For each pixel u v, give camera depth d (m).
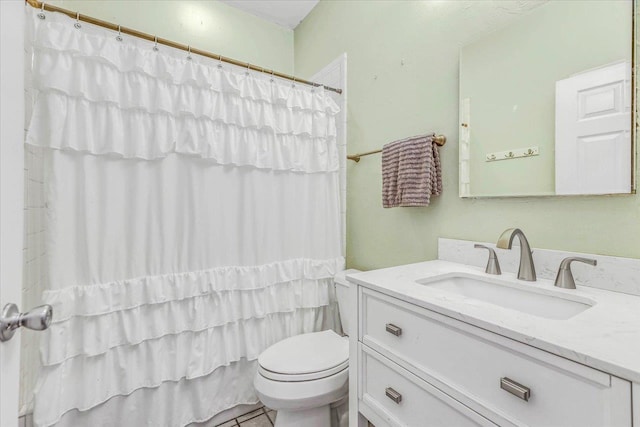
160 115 1.23
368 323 0.93
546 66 0.94
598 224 0.84
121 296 1.16
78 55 1.08
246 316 1.44
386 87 1.56
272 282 1.53
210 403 1.37
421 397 0.75
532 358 0.54
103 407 1.15
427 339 0.74
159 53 1.24
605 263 0.81
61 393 1.05
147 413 1.23
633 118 0.77
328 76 2.04
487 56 1.09
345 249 1.89
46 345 1.02
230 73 1.39
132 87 1.18
